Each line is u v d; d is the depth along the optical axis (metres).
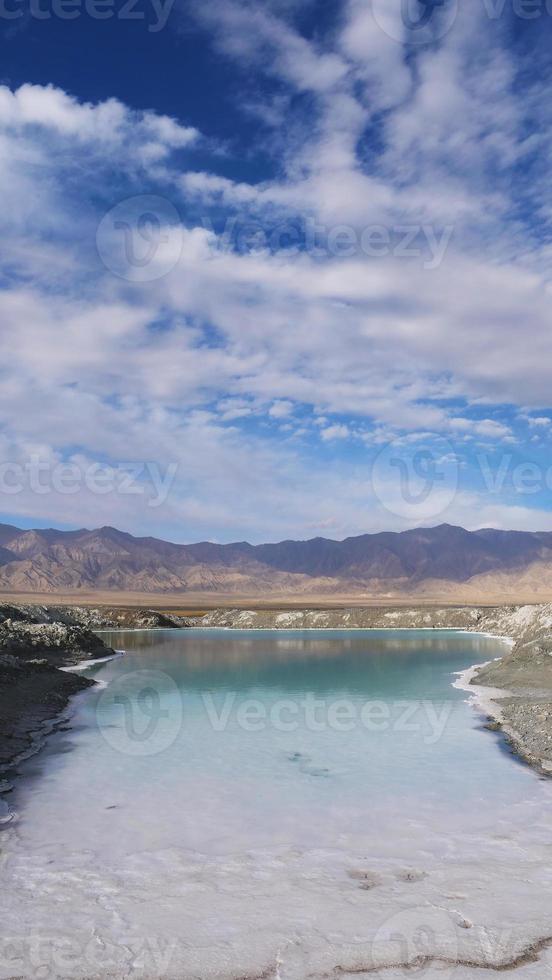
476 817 12.11
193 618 101.19
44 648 40.66
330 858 10.33
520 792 13.58
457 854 10.45
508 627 63.72
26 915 8.55
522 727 19.38
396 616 81.94
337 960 7.53
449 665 37.00
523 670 29.56
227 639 62.16
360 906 8.75
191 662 39.59
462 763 15.82
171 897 9.05
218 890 9.23
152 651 48.09
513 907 8.67
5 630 40.22
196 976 7.25
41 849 10.73
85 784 14.29
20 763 16.09
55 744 18.08
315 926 8.24
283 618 85.69
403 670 34.56
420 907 8.70
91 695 26.72
